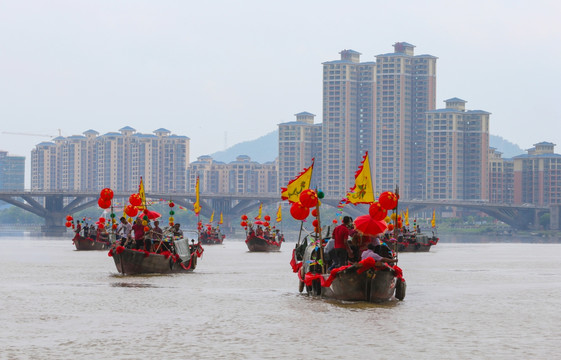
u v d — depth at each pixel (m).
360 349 21.45
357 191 37.19
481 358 20.23
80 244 90.31
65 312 28.73
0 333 24.03
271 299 33.31
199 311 29.16
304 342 22.52
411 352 21.03
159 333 24.08
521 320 27.20
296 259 37.41
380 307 30.69
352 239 33.03
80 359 20.14
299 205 36.00
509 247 126.69
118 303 31.55
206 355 20.64
